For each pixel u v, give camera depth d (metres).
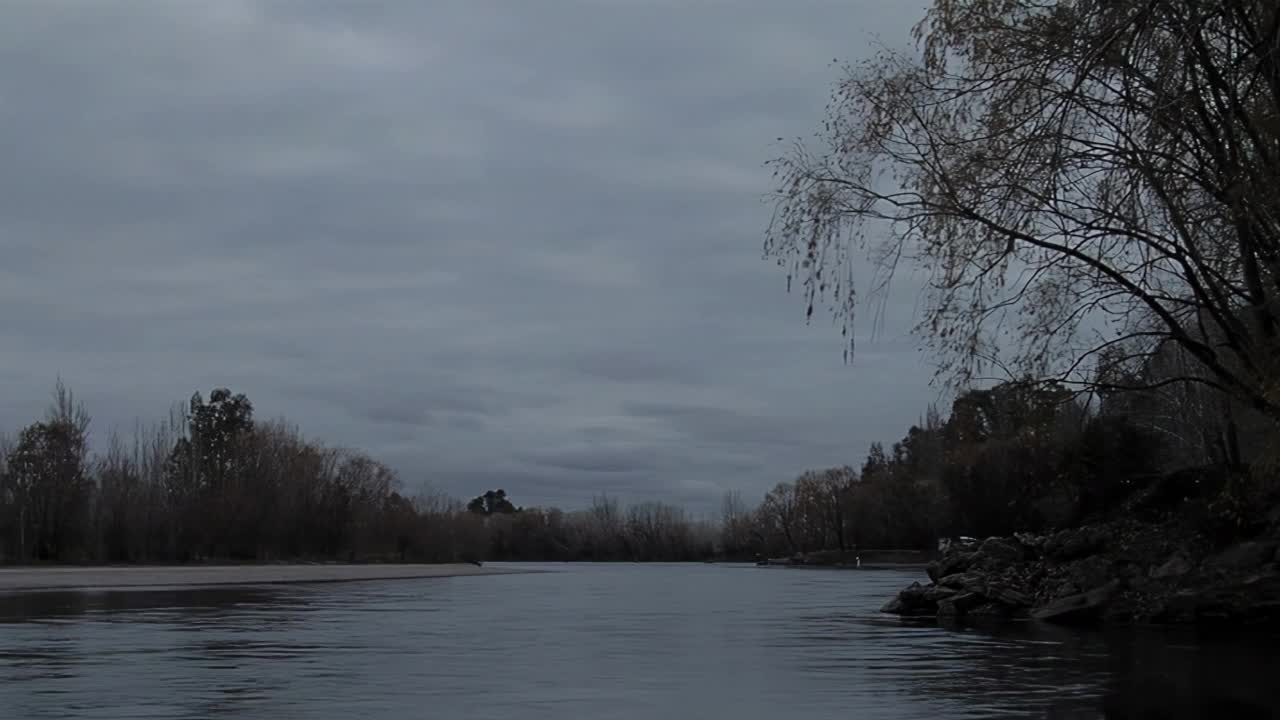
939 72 16.00
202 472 96.38
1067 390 16.94
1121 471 35.53
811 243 16.58
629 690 14.70
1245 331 15.68
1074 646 21.03
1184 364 19.17
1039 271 16.45
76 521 84.25
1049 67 14.53
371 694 14.22
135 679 15.77
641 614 33.16
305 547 97.25
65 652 19.81
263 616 30.86
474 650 20.67
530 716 12.39
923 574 81.50
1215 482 31.59
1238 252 15.23
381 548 107.94
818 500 132.25
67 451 85.44
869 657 19.19
